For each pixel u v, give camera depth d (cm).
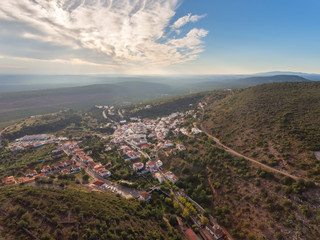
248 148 11000
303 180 7394
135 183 10994
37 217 5791
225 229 8000
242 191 8800
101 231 5919
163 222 8081
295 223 6656
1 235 4984
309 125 10488
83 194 7975
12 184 9825
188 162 12638
